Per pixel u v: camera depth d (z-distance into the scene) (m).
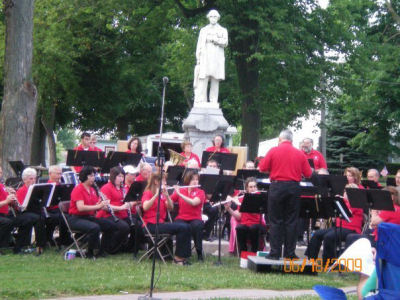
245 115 24.09
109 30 28.62
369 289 4.78
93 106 31.62
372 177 12.85
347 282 9.34
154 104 36.69
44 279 8.36
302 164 9.59
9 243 11.88
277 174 9.57
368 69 25.12
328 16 23.89
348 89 24.88
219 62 16.22
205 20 23.64
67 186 11.10
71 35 26.20
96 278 8.59
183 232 10.55
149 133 38.97
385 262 4.54
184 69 25.98
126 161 12.81
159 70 32.84
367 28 30.81
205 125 16.02
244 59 23.78
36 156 30.14
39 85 26.72
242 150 16.19
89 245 10.70
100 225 10.98
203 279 8.86
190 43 25.00
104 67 30.11
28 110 15.47
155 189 10.50
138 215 11.01
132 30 26.62
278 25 22.03
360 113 31.47
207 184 11.11
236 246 11.93
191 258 11.36
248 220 11.55
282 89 23.78
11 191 10.95
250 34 22.27
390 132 33.28
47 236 11.73
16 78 15.34
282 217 9.70
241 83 24.08
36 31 25.62
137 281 8.42
